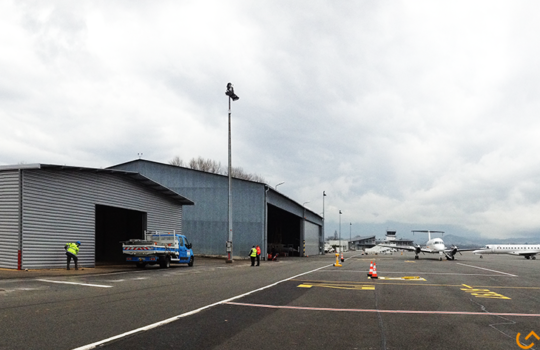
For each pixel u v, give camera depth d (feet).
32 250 68.95
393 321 29.04
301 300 38.52
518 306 36.65
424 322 28.86
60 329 24.79
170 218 118.21
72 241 77.36
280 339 23.38
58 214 74.59
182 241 92.79
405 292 46.06
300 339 23.48
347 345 22.34
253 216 153.48
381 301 38.75
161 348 21.07
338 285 52.65
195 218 155.22
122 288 46.37
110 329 25.02
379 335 24.72
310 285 51.93
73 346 21.06
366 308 34.55
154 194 108.78
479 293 45.93
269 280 58.23
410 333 25.36
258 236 152.05
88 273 66.44
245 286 49.67
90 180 82.94
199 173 157.17
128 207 95.76
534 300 40.75
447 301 39.29
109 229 116.37
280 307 34.30
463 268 95.96
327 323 28.04
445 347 22.22
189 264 95.55
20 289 43.73
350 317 30.32
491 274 76.28
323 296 41.60
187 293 42.29
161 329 25.26
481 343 23.18
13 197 68.18
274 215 239.09
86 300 36.60
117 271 73.00
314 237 270.87
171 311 31.48
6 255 67.97
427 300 39.81
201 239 154.10
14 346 20.90
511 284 57.06
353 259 166.30
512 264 122.83
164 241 89.51
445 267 99.81
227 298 38.93
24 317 28.27
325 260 153.58
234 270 81.10
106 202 87.51
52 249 72.90
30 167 67.82
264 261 137.49
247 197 154.51
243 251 152.46
